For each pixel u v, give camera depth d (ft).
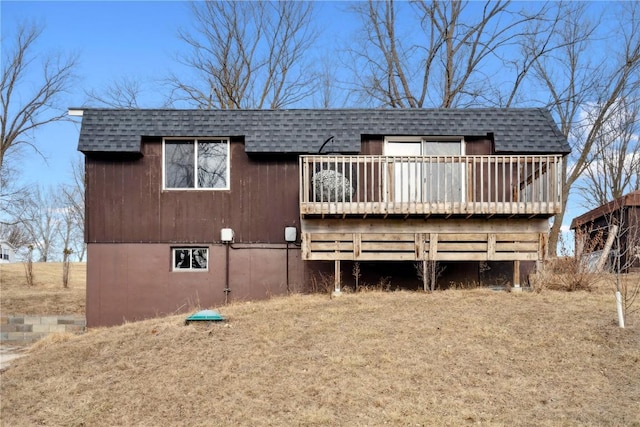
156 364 29.17
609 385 24.76
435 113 46.14
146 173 45.19
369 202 40.11
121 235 44.75
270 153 44.88
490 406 23.34
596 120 74.90
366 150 45.55
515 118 46.03
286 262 45.09
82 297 60.08
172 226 45.01
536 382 25.25
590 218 69.82
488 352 28.22
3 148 100.94
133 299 44.52
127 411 24.85
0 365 34.76
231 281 44.91
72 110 46.24
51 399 26.68
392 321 32.89
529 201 41.01
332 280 44.73
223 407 24.32
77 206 107.86
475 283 44.57
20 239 118.01
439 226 40.81
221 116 45.80
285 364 27.78
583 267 43.68
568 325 31.30
